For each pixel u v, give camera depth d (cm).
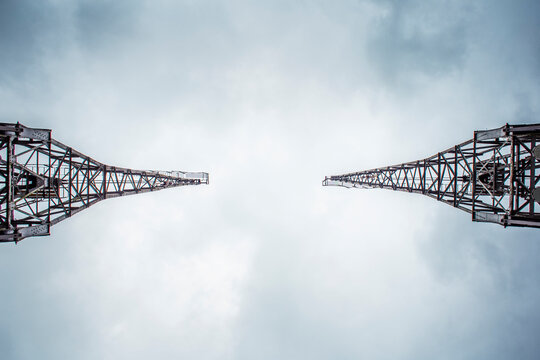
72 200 1467
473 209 1407
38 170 1385
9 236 1088
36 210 1496
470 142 1427
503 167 1491
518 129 1148
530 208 1206
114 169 1809
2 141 1147
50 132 1279
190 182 3612
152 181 2614
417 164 1983
